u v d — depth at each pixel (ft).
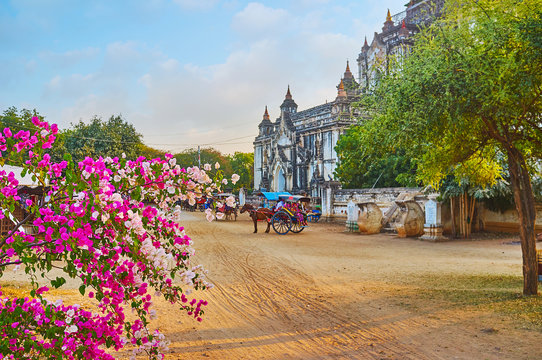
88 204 10.84
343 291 31.40
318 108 181.27
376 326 22.70
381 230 81.97
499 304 25.55
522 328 20.92
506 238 69.05
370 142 30.58
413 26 161.89
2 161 11.57
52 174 11.66
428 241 66.18
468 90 24.34
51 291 29.73
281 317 24.86
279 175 207.62
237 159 315.17
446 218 75.20
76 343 11.66
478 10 26.12
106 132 169.68
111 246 11.59
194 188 13.98
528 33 22.70
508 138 27.78
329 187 113.09
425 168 33.47
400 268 41.65
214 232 81.61
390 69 28.02
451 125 25.52
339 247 58.80
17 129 140.56
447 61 25.03
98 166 11.53
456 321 22.75
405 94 25.77
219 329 22.63
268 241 66.23
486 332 20.72
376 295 29.76
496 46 24.26
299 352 19.25
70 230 10.77
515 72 23.04
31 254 11.06
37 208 10.87
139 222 11.77
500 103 24.32
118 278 11.81
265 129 237.66
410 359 18.04
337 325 23.13
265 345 20.17
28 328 11.23
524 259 28.17
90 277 11.39
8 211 11.48
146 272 12.61
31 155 11.64
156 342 12.60
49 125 11.86
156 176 13.15
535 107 26.78
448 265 43.42
